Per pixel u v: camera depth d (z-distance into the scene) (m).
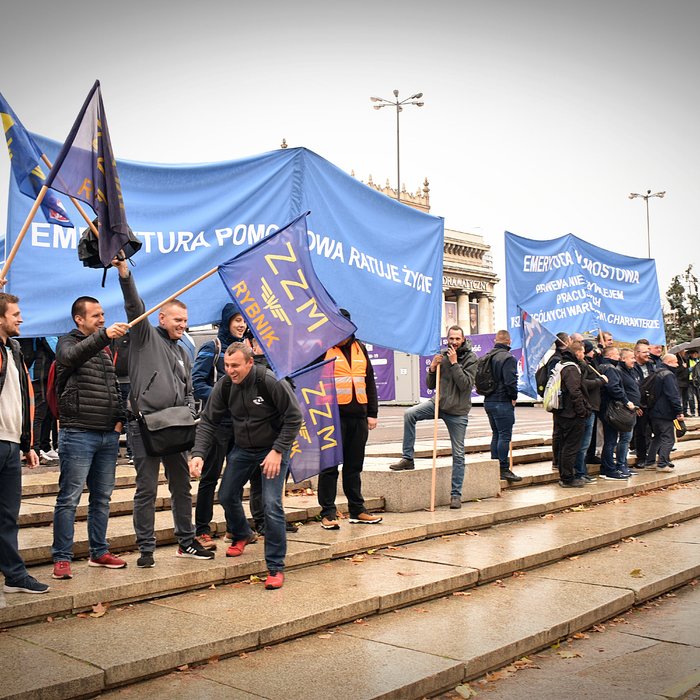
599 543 8.00
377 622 5.42
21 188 5.68
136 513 5.84
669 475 12.20
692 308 44.66
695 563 7.31
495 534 8.05
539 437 14.75
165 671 4.38
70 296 6.95
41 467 9.62
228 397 6.10
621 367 11.91
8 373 5.01
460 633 5.18
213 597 5.54
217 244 7.71
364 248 8.82
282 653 4.77
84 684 4.02
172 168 7.57
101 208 5.45
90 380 5.57
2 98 5.54
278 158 8.18
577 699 4.40
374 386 7.69
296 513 7.69
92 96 5.45
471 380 8.80
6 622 4.77
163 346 5.92
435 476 8.80
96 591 5.18
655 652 5.23
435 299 9.66
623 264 14.23
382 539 7.22
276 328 6.62
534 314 12.72
